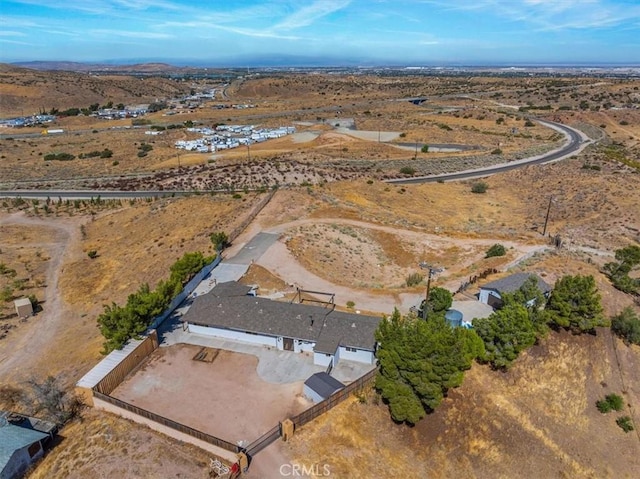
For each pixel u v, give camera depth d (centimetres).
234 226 6656
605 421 3488
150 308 3803
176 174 11181
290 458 2662
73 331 4597
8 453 2619
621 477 3100
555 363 3838
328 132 16538
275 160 11831
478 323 3728
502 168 11662
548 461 3061
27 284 5766
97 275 5978
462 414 3177
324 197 8219
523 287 4219
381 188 9469
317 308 3981
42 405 3164
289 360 3650
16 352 4238
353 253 6078
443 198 9250
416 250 6378
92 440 2870
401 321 3325
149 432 2917
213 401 3195
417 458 2844
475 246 6538
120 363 3422
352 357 3625
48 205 9350
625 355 4131
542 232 7294
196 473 2584
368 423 2961
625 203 8381
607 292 4997
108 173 12075
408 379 2958
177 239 6638
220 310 4012
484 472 2881
